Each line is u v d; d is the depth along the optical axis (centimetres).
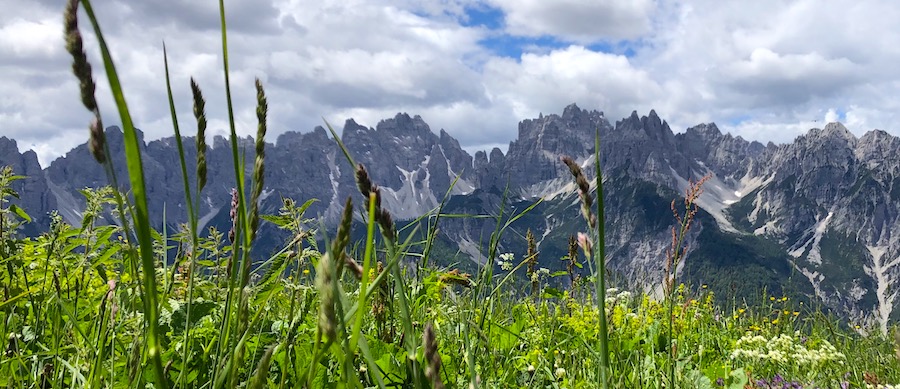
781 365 544
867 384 493
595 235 165
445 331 431
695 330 777
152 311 109
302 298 345
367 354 139
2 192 464
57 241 430
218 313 366
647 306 686
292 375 326
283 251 335
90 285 450
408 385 337
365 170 153
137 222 102
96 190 432
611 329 621
